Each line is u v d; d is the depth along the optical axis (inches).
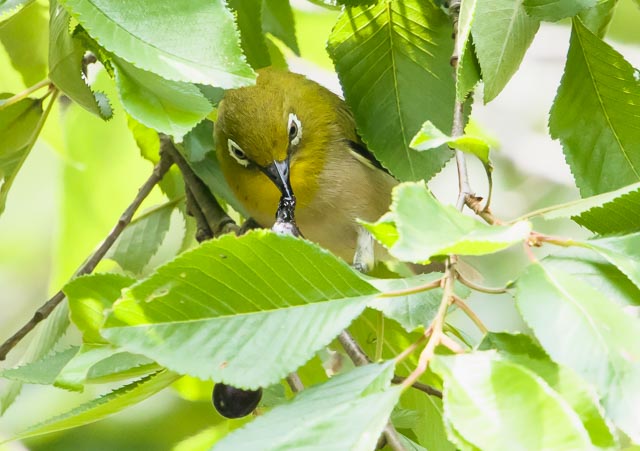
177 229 511.5
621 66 298.7
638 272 197.6
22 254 622.8
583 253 219.3
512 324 525.7
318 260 199.5
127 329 200.5
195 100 245.9
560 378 181.9
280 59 442.3
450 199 593.0
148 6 233.1
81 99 301.0
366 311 326.3
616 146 306.0
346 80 336.8
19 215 620.1
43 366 250.4
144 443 468.1
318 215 462.0
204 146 401.7
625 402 182.5
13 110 331.0
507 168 588.7
